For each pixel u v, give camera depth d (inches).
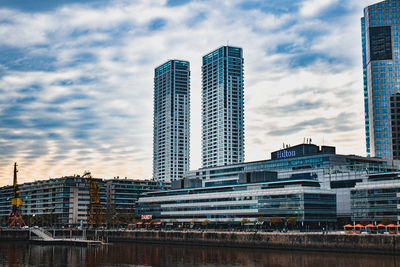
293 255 7155.5
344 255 6855.3
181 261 6801.2
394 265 5816.9
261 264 6269.7
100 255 7775.6
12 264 6604.3
